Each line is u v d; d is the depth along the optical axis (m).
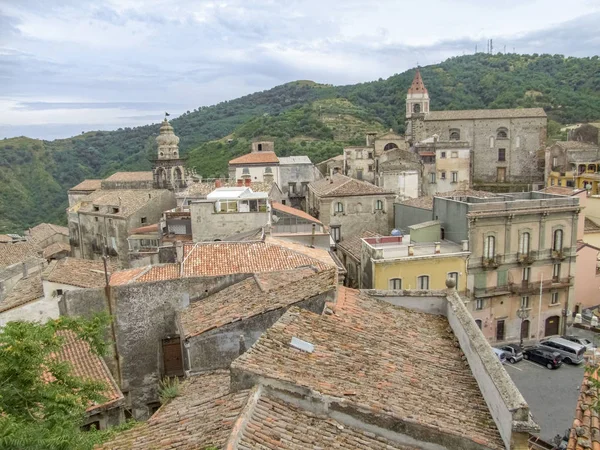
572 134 91.62
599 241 54.50
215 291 20.45
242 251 27.38
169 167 64.88
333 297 15.98
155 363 20.06
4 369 10.23
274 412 10.37
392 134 88.62
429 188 81.69
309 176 79.81
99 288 19.50
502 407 10.91
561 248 43.47
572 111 119.56
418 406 11.34
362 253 42.19
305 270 21.80
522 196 47.56
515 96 127.56
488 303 42.16
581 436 12.07
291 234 40.62
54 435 8.66
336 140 114.25
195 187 57.56
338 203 54.78
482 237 41.06
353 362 12.82
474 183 94.25
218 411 10.84
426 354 14.57
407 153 78.38
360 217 55.31
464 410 11.89
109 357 19.62
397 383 12.30
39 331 11.40
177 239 41.72
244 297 18.50
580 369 38.84
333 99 146.88
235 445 8.91
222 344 16.39
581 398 13.70
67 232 78.06
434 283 39.66
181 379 19.50
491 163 94.81
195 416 11.27
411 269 39.03
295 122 122.38
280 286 18.39
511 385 11.20
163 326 20.03
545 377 37.72
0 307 28.00
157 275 24.66
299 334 13.55
